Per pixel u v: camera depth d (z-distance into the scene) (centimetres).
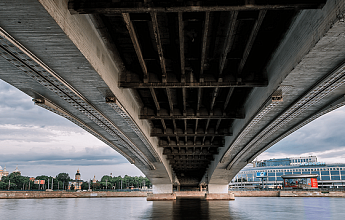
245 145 3966
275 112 2470
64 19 1219
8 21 1138
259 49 1909
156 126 3791
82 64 1529
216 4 1254
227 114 2938
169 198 7756
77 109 2314
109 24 1605
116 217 3378
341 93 2041
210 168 6556
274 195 11156
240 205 5422
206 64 2112
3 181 19750
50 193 10925
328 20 1178
